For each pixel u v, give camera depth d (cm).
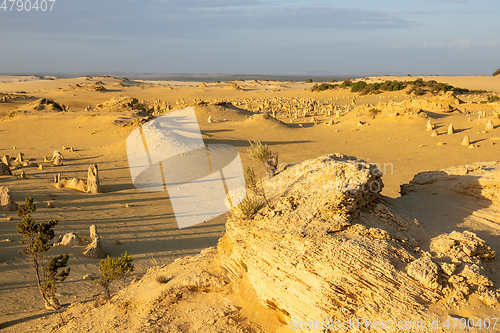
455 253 816
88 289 1792
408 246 850
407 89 13725
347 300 723
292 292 786
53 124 7756
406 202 1115
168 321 908
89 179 3853
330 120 7419
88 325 1005
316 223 857
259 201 973
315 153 5422
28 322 1362
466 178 1144
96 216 3086
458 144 5366
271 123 7444
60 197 3553
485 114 7025
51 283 1465
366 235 847
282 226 872
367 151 5441
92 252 2255
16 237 2417
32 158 5369
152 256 2297
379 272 748
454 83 16662
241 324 857
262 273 848
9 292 1745
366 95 14388
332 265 764
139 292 1137
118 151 5612
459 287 728
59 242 2394
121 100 9144
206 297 998
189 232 2748
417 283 738
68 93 16862
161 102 13475
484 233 930
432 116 7019
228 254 1059
